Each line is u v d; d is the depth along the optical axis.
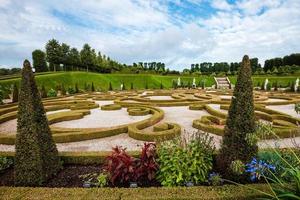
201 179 5.58
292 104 20.86
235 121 5.69
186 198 4.73
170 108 18.72
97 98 25.34
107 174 5.98
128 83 61.59
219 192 4.89
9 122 14.20
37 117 6.00
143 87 60.25
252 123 5.55
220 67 107.81
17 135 5.73
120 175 5.76
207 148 6.28
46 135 6.18
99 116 15.39
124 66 103.19
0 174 6.49
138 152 7.28
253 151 5.54
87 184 5.66
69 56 87.75
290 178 5.24
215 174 5.63
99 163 7.19
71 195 4.88
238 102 5.68
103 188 5.18
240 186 5.12
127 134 10.95
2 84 40.44
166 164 5.73
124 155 5.82
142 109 16.53
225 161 5.81
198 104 18.77
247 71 5.64
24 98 5.73
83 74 59.22
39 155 5.77
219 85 62.16
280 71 79.31
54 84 49.00
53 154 6.33
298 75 72.44
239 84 5.71
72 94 35.31
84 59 86.69
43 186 5.76
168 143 6.08
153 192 4.96
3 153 7.30
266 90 44.00
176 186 5.41
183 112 16.72
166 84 64.50
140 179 5.87
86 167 6.95
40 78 47.88
